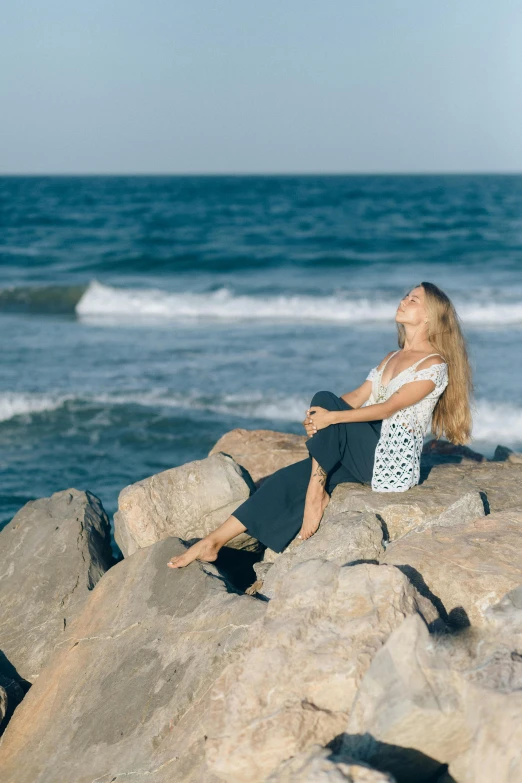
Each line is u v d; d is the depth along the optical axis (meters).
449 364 4.21
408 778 2.69
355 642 2.89
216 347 17.05
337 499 4.29
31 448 10.75
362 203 68.31
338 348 16.78
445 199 73.69
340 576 3.20
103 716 3.60
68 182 141.25
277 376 14.24
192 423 11.70
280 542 4.24
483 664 2.72
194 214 56.53
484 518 3.82
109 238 41.06
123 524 4.88
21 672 4.38
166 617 3.93
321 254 33.62
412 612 3.06
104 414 12.12
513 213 55.75
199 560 4.23
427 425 4.29
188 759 3.14
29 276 28.95
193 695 3.42
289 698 2.76
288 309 22.06
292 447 6.00
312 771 2.33
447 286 25.77
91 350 16.78
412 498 4.15
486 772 2.37
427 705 2.48
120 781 3.24
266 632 3.00
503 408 12.04
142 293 23.64
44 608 4.66
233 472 4.82
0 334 18.78
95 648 4.02
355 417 4.04
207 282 27.30
